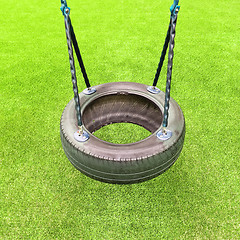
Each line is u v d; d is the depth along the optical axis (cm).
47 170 229
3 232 185
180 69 376
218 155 239
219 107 300
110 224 188
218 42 454
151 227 185
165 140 187
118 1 693
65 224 189
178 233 181
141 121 259
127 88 248
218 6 626
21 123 284
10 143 258
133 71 378
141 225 187
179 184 214
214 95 321
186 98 316
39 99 323
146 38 479
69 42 154
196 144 251
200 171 224
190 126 273
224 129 268
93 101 238
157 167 185
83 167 190
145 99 243
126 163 175
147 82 351
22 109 306
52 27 548
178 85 341
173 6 141
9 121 287
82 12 624
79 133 190
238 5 632
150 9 628
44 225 189
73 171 228
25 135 268
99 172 185
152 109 244
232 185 211
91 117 246
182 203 199
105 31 514
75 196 207
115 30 517
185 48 435
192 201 201
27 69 391
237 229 182
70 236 182
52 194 209
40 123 284
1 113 300
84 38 487
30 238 181
